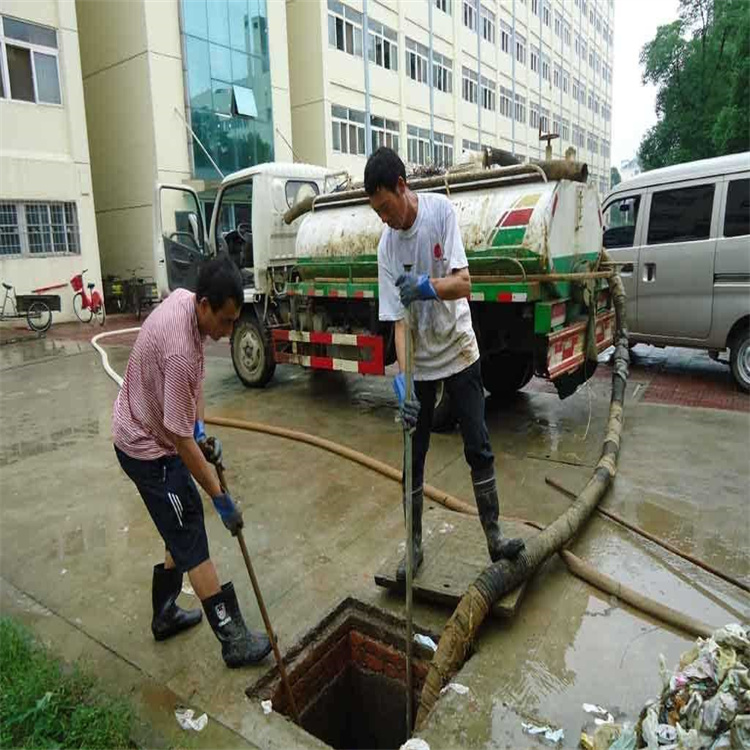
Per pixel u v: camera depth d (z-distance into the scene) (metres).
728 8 23.12
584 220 5.06
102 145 15.31
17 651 2.33
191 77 14.70
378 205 2.43
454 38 24.89
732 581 2.83
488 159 5.27
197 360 2.18
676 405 5.80
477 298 4.61
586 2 40.47
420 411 2.71
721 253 6.10
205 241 7.18
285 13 16.91
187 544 2.32
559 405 5.95
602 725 1.94
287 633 2.54
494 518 2.70
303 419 5.70
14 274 12.41
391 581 2.72
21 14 12.20
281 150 17.03
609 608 2.67
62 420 5.84
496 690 2.19
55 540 3.46
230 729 2.07
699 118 24.92
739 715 1.62
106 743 1.95
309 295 5.85
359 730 2.83
